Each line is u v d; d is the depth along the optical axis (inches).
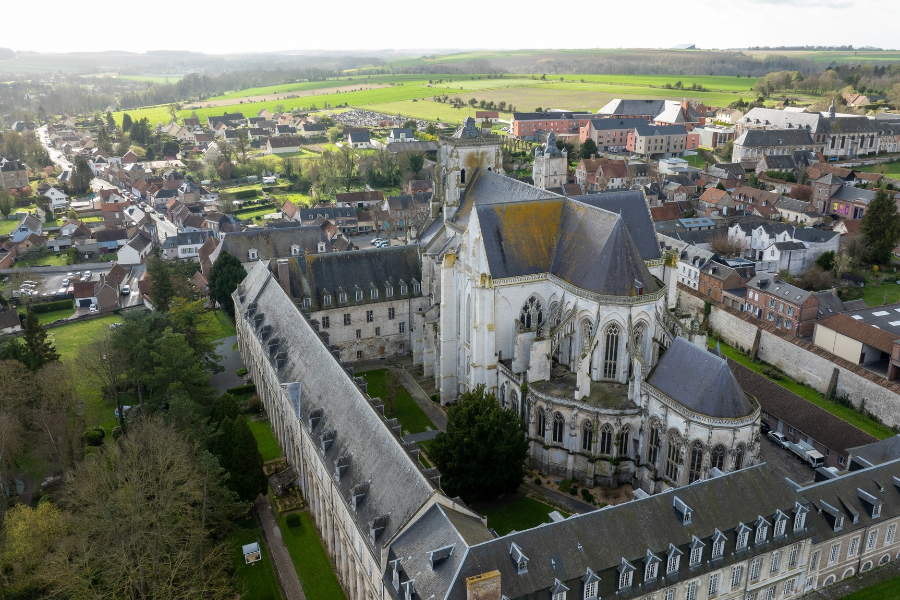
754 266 7322.8
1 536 3597.4
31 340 5231.3
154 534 3154.5
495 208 4704.7
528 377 4512.8
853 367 5290.4
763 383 5093.5
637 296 4269.2
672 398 3873.0
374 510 3127.5
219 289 6973.4
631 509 3043.8
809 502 3417.8
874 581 3538.4
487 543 2736.2
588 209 4658.0
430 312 5684.1
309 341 4446.4
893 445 4030.5
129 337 4931.1
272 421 4965.6
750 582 3233.3
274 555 3767.2
